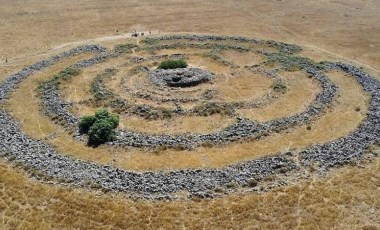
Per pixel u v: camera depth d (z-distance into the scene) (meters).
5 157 50.12
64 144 53.28
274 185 44.44
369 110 60.34
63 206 42.09
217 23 106.25
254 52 84.31
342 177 45.59
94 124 54.75
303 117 58.31
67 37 96.50
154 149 51.50
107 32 99.94
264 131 54.88
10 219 40.84
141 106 61.50
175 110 60.44
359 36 95.00
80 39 95.12
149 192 43.59
